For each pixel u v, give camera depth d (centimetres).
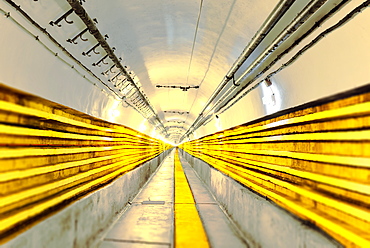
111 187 605
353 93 283
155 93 1060
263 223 413
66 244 353
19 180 317
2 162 290
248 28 409
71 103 430
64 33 344
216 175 927
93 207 467
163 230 551
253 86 548
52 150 402
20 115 328
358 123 281
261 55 424
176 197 932
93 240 464
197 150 2033
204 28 489
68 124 473
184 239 502
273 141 529
